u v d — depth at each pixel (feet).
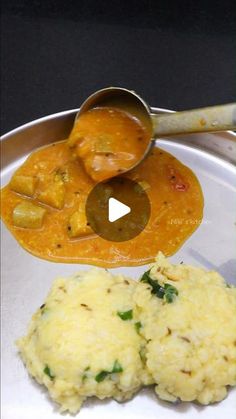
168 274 1.11
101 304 1.07
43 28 1.61
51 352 1.02
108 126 1.29
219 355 1.01
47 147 1.35
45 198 1.25
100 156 1.26
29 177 1.27
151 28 1.63
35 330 1.07
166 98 1.50
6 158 1.34
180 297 1.06
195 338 1.01
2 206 1.27
